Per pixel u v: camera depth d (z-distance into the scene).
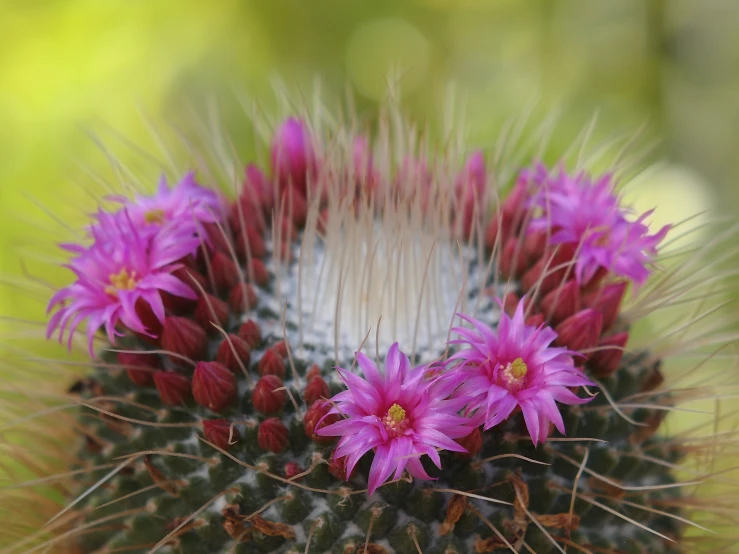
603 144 0.33
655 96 0.55
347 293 0.26
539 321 0.25
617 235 0.26
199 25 0.48
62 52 0.45
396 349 0.24
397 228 0.26
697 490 0.27
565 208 0.26
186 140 0.29
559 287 0.25
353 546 0.24
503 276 0.27
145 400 0.25
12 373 0.29
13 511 0.26
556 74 0.55
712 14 0.54
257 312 0.26
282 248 0.27
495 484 0.24
